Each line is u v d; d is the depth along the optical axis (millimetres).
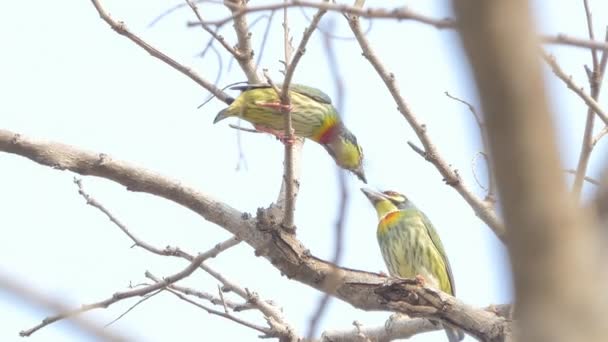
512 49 2889
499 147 2961
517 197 2961
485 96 2938
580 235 2951
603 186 3076
